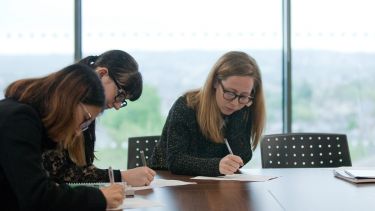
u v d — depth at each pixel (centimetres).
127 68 200
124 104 208
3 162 141
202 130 244
